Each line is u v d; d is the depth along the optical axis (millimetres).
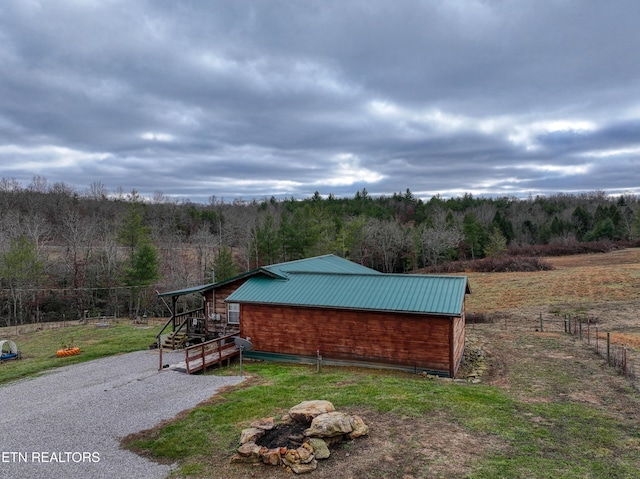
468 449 7906
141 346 21484
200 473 7414
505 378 13609
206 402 11102
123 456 8250
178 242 54250
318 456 7531
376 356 15055
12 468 7867
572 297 30766
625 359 14039
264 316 16844
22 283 37938
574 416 9750
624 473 7086
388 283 16375
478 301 32094
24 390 14273
